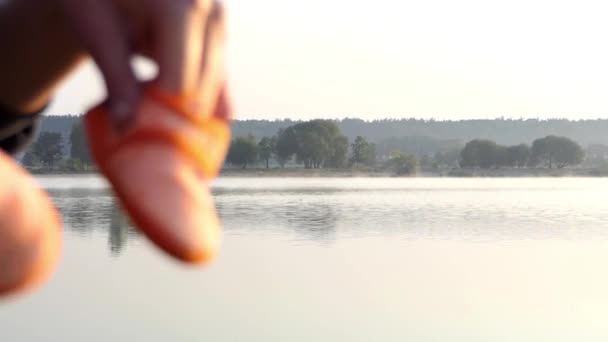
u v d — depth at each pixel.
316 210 30.39
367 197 41.53
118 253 16.97
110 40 0.47
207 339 9.71
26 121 0.56
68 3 0.47
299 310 11.79
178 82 0.49
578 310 12.32
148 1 0.48
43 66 0.51
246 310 11.63
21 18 0.49
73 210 27.64
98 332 9.82
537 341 10.14
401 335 10.35
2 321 10.45
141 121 0.48
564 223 26.83
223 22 0.51
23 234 0.45
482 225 25.77
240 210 29.77
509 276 15.87
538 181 80.31
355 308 12.14
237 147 89.44
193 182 0.48
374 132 111.12
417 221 26.56
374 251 18.91
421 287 14.31
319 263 16.78
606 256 18.69
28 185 0.46
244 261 16.73
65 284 13.30
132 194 0.45
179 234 0.44
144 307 11.66
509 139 119.75
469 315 11.83
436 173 107.00
